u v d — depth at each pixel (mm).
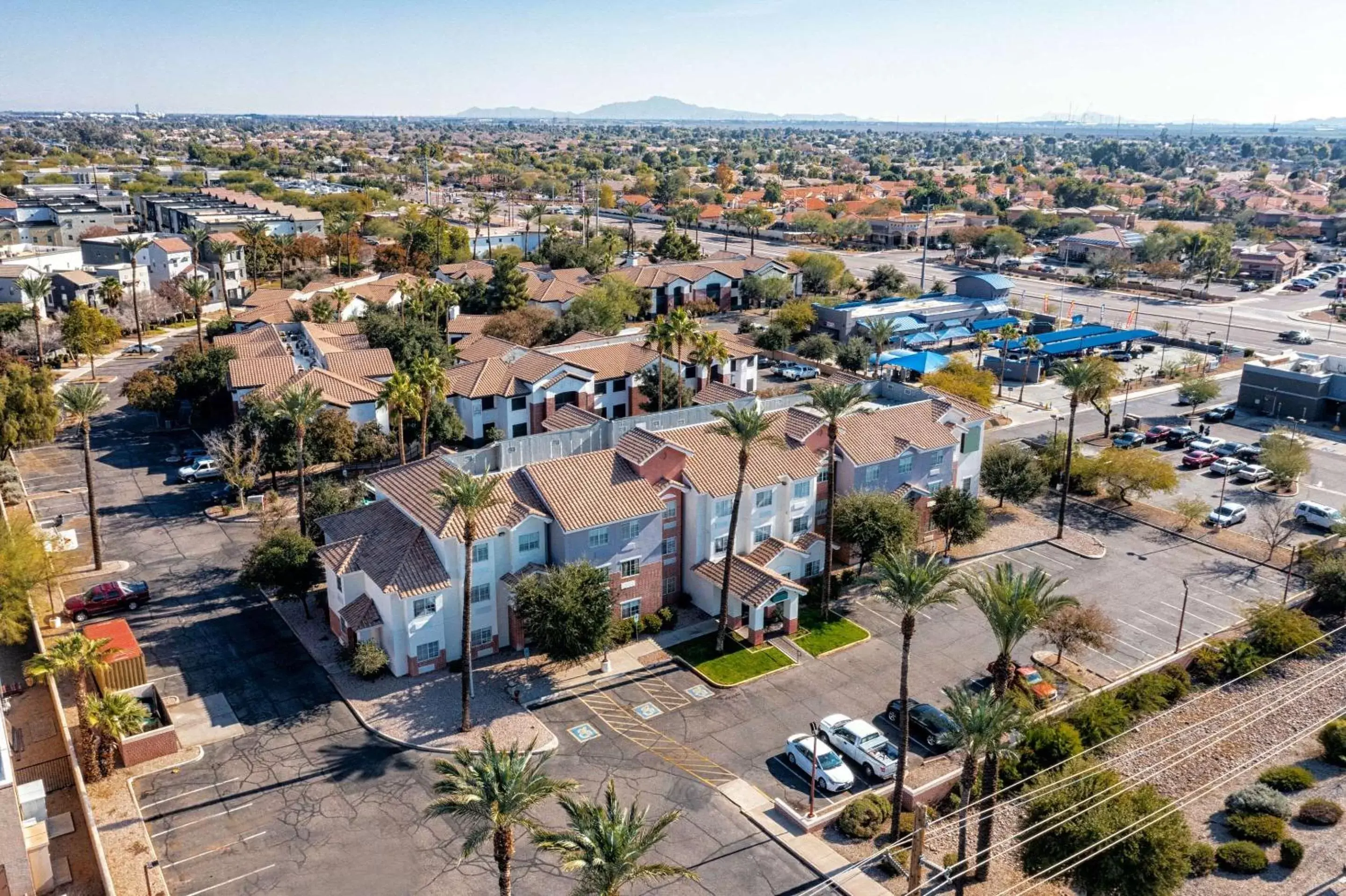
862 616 68188
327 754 51469
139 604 66688
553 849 33656
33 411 88438
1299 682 61844
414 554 59250
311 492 77875
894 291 174875
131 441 100375
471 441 100938
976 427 83750
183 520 81375
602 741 53344
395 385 79750
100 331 127938
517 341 123812
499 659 61156
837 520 70875
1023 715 42656
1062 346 137750
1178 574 75500
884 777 50906
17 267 141250
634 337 122750
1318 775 53469
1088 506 89188
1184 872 41156
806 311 145625
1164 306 181625
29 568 60000
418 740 52719
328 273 179125
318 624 65062
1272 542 78438
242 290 169375
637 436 67812
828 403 63750
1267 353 145000
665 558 67250
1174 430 106875
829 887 43312
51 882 42031
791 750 51719
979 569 74938
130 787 48531
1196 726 57250
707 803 48656
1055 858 42375
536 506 61438
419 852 44594
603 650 60000
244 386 94688
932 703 57531
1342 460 101500
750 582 64312
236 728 53562
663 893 42469
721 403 80812
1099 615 60781
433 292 128250
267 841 44969
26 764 50156
